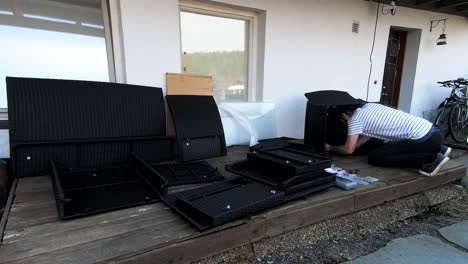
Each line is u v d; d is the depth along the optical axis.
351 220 2.11
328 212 1.93
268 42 3.41
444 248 1.94
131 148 2.43
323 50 3.87
